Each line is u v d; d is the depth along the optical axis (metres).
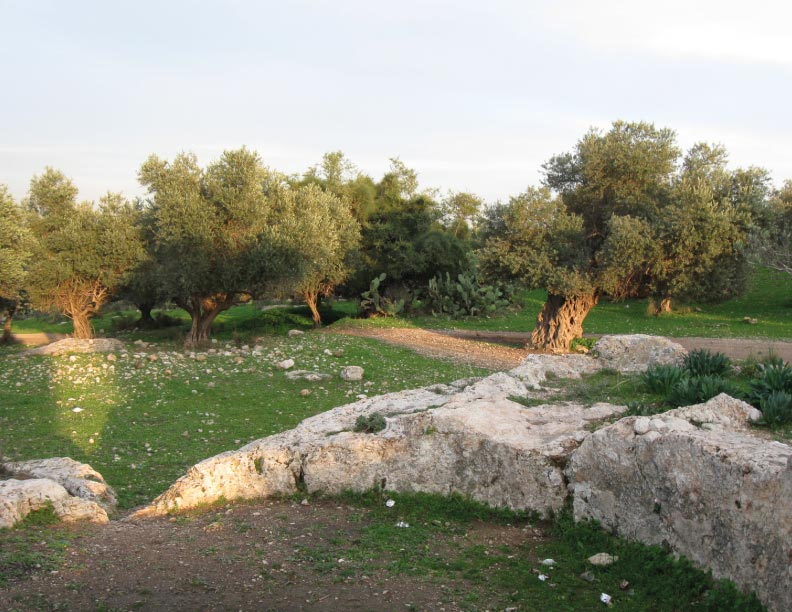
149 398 19.94
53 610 6.46
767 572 6.16
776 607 6.00
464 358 26.73
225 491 10.44
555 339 29.36
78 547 8.19
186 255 29.91
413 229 47.84
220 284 30.84
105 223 34.84
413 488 9.92
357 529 9.01
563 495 8.88
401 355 27.02
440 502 9.60
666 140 28.62
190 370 23.97
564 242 28.00
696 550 7.08
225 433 16.28
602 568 7.54
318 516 9.55
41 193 38.06
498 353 28.38
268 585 7.19
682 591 6.84
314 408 18.69
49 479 10.13
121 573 7.44
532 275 27.62
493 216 30.42
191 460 14.09
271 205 32.75
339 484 10.21
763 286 46.03
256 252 30.08
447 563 7.82
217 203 30.59
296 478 10.42
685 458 7.29
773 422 9.02
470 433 9.72
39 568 7.42
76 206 37.25
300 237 31.09
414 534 8.77
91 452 14.62
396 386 21.25
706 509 6.98
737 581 6.51
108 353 28.91
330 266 40.25
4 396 20.33
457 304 43.66
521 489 9.16
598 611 6.63
